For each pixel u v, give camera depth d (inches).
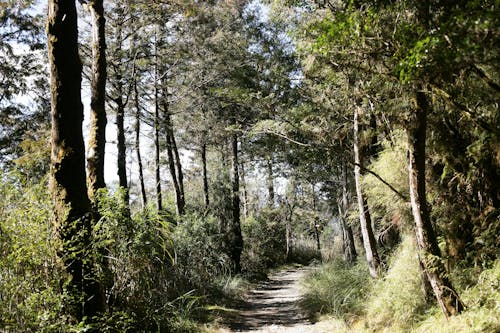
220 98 682.8
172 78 635.5
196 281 489.4
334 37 167.9
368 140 405.4
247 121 751.1
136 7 486.3
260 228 1126.4
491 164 262.2
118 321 231.6
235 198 810.8
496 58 148.1
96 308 218.5
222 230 776.3
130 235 266.2
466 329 212.2
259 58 590.2
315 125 446.9
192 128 744.3
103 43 311.7
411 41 148.5
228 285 574.9
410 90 223.8
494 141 234.1
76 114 222.8
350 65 238.4
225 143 931.3
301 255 1368.1
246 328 394.6
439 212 301.4
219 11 602.9
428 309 270.5
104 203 259.0
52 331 183.0
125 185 493.7
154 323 290.8
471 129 260.4
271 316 448.5
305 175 807.1
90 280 218.1
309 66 303.7
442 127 276.4
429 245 230.7
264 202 1384.1
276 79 510.3
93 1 312.7
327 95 406.0
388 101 253.9
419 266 285.6
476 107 222.7
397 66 151.4
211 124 742.5
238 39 626.2
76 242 213.6
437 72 165.3
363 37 173.5
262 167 1083.9
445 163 284.2
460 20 124.0
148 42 541.0
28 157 300.0
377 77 238.7
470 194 283.7
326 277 496.4
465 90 201.0
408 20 169.3
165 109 645.9
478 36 130.5
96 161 295.0
